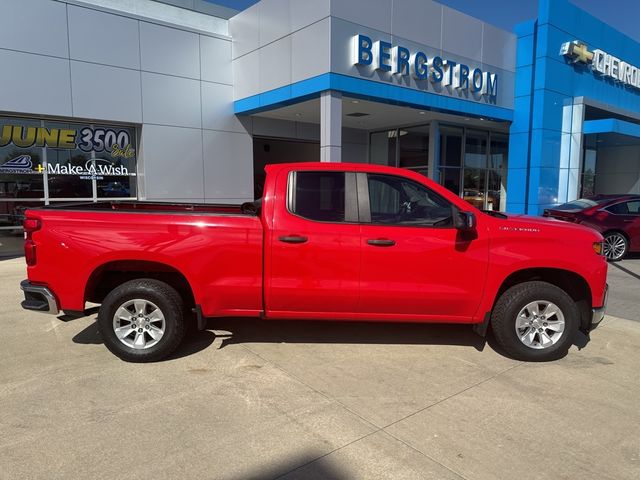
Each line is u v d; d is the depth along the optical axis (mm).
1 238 11172
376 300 4520
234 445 3143
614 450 3143
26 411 3564
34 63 10930
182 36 13148
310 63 11680
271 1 12641
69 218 4430
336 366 4496
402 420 3498
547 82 16406
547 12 16016
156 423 3412
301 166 4613
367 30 11891
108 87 12000
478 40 15094
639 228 10898
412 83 13156
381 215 4566
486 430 3373
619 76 19219
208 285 4453
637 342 5309
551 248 4570
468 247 4512
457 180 18234
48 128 11602
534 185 16766
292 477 2816
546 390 4031
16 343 5051
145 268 4578
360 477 2824
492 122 17250
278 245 4434
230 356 4715
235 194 14570
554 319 4668
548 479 2830
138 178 12992
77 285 4430
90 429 3316
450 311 4617
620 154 22703
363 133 18969
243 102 13961
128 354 4492
